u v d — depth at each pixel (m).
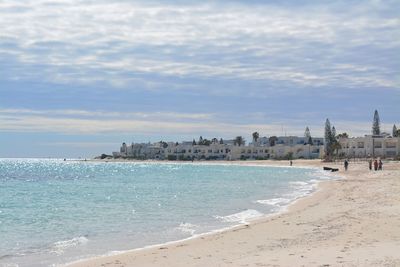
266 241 16.92
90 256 15.88
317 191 43.88
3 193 49.97
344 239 16.17
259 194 42.84
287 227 20.19
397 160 141.50
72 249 17.30
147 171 123.94
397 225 18.75
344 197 34.22
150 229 22.06
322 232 18.27
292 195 40.91
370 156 159.38
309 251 14.18
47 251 16.95
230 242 17.09
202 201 36.47
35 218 27.34
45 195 46.81
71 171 132.38
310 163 159.12
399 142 164.50
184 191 49.12
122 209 31.61
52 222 25.39
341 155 172.38
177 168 149.88
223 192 46.44
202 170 127.25
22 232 21.91
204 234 19.83
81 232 21.56
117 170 137.62
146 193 47.41
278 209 29.12
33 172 124.19
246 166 165.25
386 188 40.94
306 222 21.44
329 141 185.50
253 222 22.81
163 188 55.06
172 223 24.00
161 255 15.22
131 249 16.98
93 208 32.75
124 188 56.53
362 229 18.23
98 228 22.70
